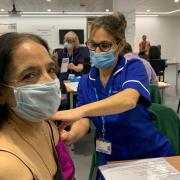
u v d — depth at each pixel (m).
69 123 1.00
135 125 1.23
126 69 1.24
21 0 9.00
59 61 3.96
